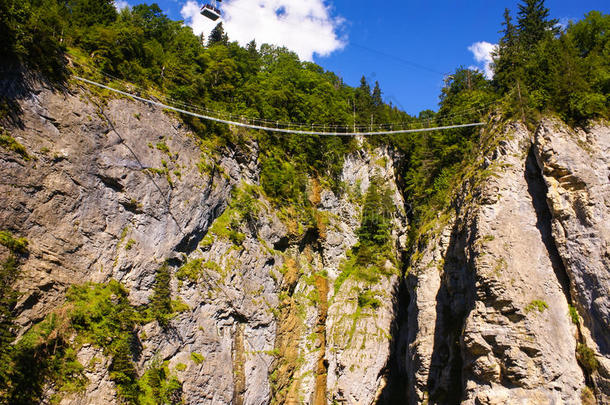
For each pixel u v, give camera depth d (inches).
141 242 1472.7
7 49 1251.8
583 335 1242.6
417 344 1657.2
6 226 1159.0
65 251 1277.1
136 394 1278.3
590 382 1195.3
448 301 1627.7
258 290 1824.6
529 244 1374.3
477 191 1526.8
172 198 1598.2
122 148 1493.6
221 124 1926.7
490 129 1749.5
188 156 1717.5
